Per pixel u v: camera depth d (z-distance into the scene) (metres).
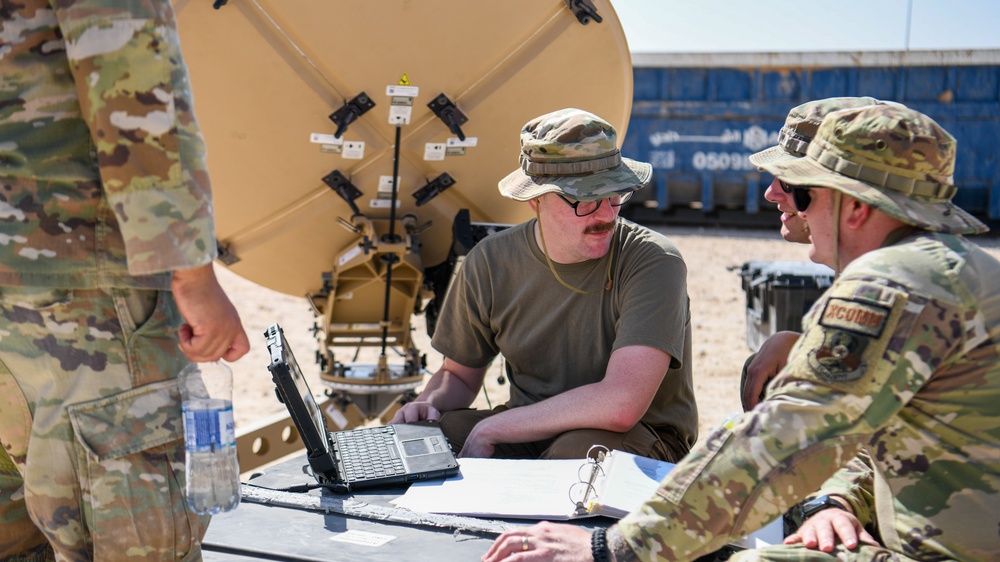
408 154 3.89
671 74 13.50
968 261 1.72
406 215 4.05
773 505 1.71
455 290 3.25
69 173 1.71
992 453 1.71
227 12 3.47
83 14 1.62
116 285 1.75
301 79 3.63
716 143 13.47
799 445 1.68
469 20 3.63
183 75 1.73
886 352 1.66
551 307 3.04
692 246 12.52
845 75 13.06
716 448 1.75
